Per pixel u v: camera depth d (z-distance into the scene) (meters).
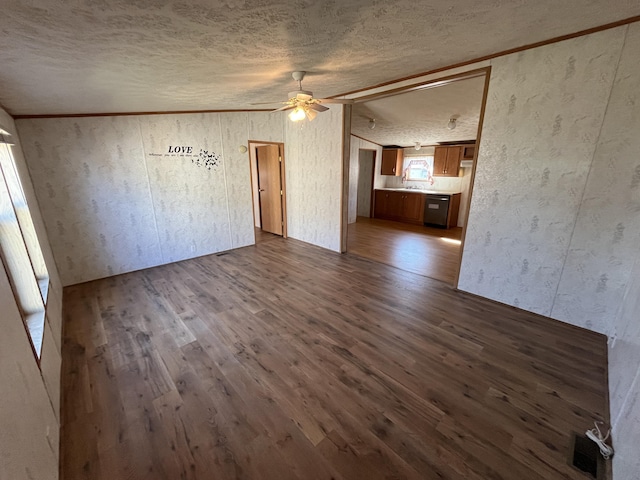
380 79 3.31
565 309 2.75
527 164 2.74
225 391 1.99
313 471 1.48
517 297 3.05
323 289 3.58
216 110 4.57
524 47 2.51
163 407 1.87
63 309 3.13
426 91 4.00
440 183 7.43
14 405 1.08
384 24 1.84
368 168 8.25
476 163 3.08
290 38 1.91
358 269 4.25
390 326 2.76
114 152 3.88
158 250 4.46
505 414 1.80
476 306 3.13
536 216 2.77
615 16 1.96
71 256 3.75
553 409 1.84
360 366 2.23
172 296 3.42
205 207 4.83
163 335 2.64
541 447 1.60
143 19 1.43
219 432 1.70
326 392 1.98
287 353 2.38
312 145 5.04
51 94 2.47
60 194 3.58
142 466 1.51
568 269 2.67
